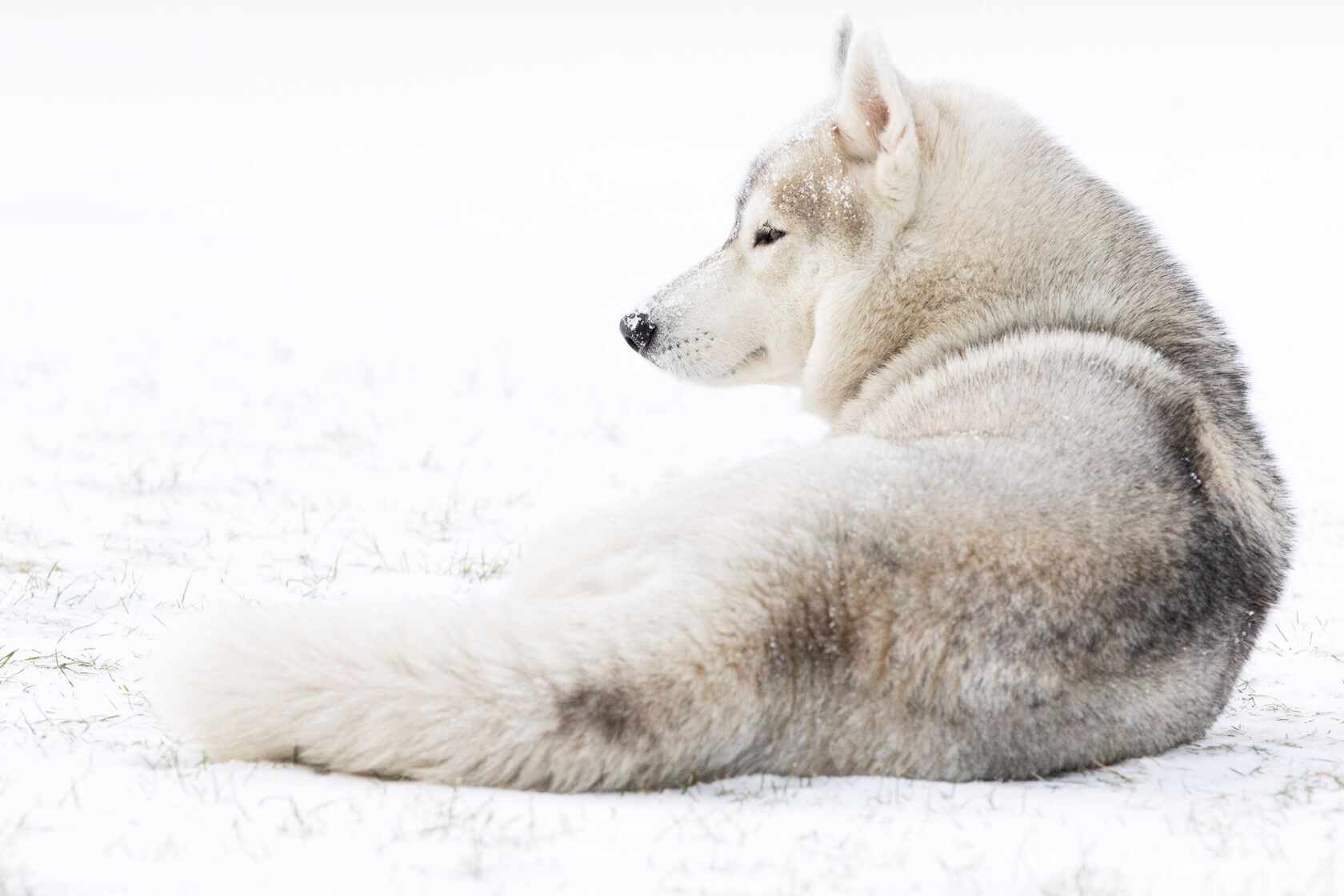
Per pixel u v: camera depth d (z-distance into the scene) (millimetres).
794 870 2980
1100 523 3871
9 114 91188
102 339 22938
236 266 34125
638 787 3586
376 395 18609
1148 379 4555
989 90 5684
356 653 3525
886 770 3770
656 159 69312
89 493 10961
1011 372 4629
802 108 6180
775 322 5805
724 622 3547
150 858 2957
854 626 3639
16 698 4703
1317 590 8938
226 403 17219
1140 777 3988
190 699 3596
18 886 2721
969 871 3029
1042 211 5203
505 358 23516
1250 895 2869
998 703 3748
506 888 2854
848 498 3748
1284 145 57938
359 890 2814
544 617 3596
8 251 33969
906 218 5285
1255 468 4750
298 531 9656
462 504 11398
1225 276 33719
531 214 47906
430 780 3553
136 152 58438
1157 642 3967
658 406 19109
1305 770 4211
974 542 3713
